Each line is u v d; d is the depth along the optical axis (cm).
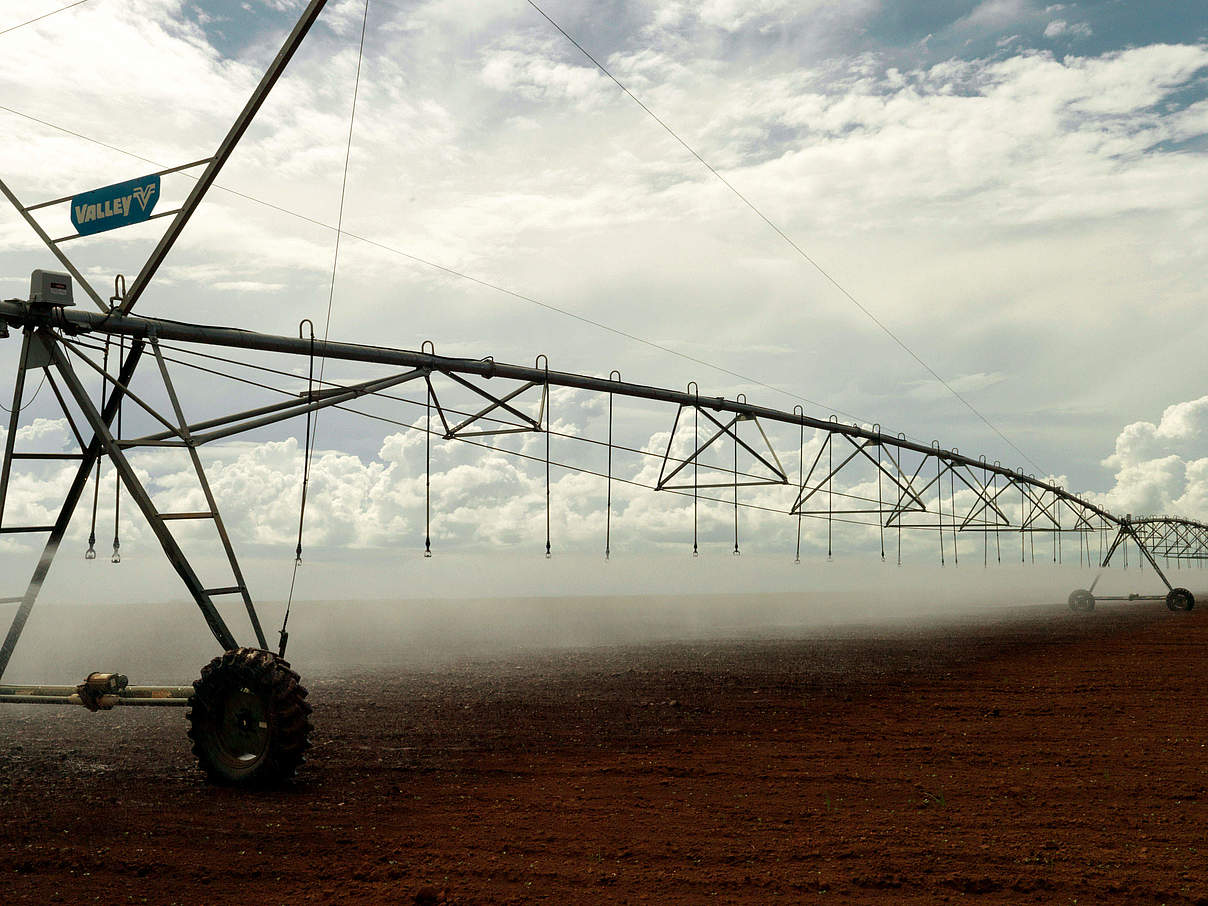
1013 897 630
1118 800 900
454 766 1062
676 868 689
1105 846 745
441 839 763
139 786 967
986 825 808
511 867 691
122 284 1284
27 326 1215
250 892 640
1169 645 2866
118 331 1321
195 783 982
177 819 826
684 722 1393
